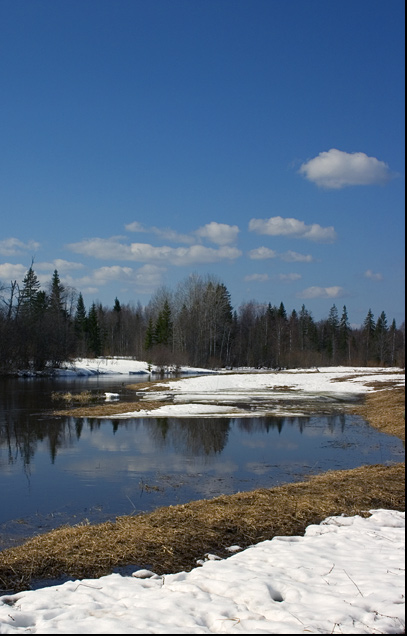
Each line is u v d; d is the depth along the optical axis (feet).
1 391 121.80
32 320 188.03
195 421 77.05
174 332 255.70
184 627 16.43
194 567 23.68
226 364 271.28
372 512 31.89
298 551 24.61
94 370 208.23
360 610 17.57
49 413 84.07
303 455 54.24
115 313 387.55
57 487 40.73
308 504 32.78
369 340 341.82
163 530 27.99
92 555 24.76
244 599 18.90
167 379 164.04
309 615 17.26
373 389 130.21
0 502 36.50
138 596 19.58
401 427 69.00
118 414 82.94
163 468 47.73
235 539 27.32
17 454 53.83
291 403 102.27
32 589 21.49
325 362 297.33
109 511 34.30
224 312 272.92
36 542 27.02
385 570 21.77
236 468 47.98
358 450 57.06
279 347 274.77
